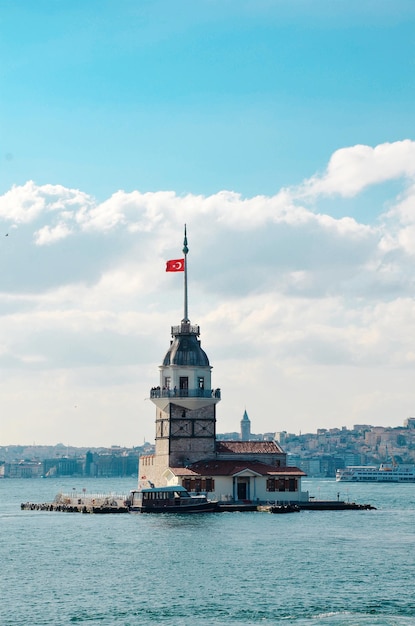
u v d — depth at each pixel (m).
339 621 107.31
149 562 147.12
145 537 178.50
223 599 119.00
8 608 115.44
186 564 144.62
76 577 135.12
